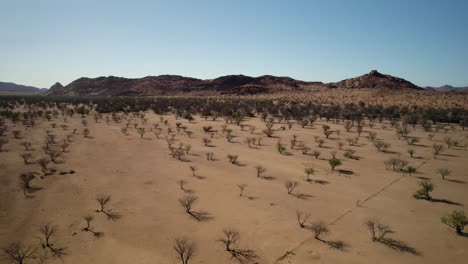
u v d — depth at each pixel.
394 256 18.64
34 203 26.02
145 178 33.09
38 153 43.12
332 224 22.70
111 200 26.91
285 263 17.78
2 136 54.91
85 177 33.00
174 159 41.34
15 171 34.41
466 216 24.06
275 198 27.69
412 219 23.84
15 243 19.78
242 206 25.81
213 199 27.34
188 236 20.84
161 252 18.97
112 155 43.16
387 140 56.19
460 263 18.00
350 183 32.19
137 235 20.97
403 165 37.50
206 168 37.16
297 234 21.12
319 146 50.62
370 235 21.16
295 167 38.09
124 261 18.05
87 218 22.00
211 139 56.22
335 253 18.83
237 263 17.81
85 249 19.25
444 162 41.19
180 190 29.52
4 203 25.80
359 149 48.69
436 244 20.11
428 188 28.20
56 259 18.17
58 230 21.56
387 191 30.00
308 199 27.59
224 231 20.70
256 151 46.78
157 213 24.38
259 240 20.31
